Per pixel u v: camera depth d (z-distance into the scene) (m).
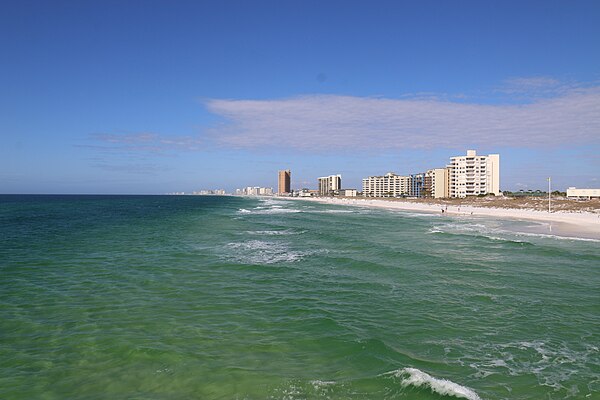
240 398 7.88
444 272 20.19
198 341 10.80
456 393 8.12
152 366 9.25
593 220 56.84
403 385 8.42
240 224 49.84
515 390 8.48
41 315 12.77
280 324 12.30
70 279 17.73
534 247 29.16
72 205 110.94
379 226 49.31
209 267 20.78
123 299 14.68
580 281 18.33
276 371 9.07
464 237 35.97
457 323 12.62
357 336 11.31
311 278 18.66
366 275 19.44
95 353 9.92
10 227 42.09
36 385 8.36
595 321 12.88
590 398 8.20
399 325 12.39
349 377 8.80
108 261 22.14
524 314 13.54
